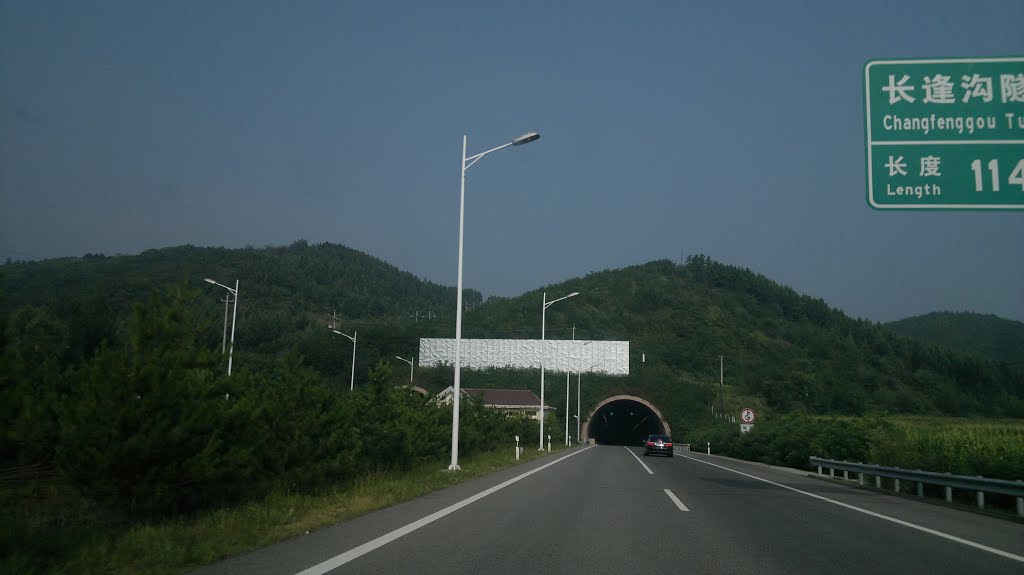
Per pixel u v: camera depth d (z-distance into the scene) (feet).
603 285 506.48
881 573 23.65
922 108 39.37
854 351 388.98
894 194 38.96
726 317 452.76
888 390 332.39
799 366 356.59
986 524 38.83
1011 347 515.50
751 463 122.72
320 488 45.16
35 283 188.55
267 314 325.42
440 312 581.12
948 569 24.62
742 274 547.49
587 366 298.97
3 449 34.27
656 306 465.06
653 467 92.63
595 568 23.41
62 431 28.76
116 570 20.99
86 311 53.78
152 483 29.66
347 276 588.91
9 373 30.04
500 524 33.27
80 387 31.12
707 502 46.50
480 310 439.22
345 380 239.50
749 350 407.23
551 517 36.42
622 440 388.37
